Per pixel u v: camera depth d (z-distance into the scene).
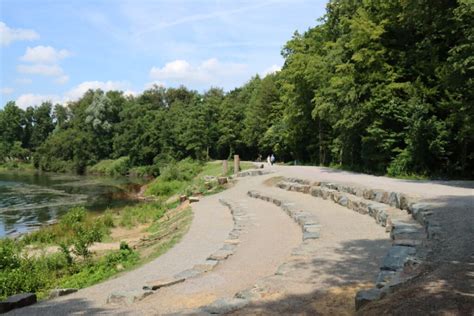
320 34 42.28
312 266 9.30
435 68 23.88
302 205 19.11
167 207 29.20
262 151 68.44
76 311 8.03
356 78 27.88
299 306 6.96
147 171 74.06
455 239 9.30
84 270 14.19
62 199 43.66
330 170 33.12
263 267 10.43
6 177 77.62
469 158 23.62
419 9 21.34
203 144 72.31
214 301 7.59
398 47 27.34
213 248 13.94
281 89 56.97
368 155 28.36
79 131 98.75
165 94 111.31
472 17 18.81
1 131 122.94
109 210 30.34
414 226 11.40
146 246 16.91
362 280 8.19
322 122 43.78
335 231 13.05
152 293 8.74
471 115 20.38
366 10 28.86
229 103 73.94
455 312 5.50
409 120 24.05
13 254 15.67
